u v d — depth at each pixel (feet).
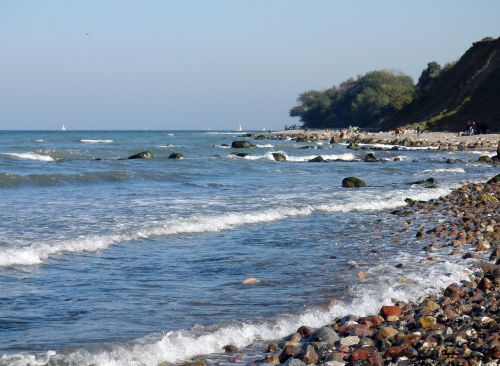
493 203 67.10
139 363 21.75
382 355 22.27
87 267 36.09
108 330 25.25
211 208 60.39
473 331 24.36
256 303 29.50
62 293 30.53
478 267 36.65
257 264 37.96
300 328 25.46
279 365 21.85
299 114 619.67
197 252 41.22
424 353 22.26
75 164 121.08
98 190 77.71
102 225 49.06
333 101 582.35
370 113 488.85
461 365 21.18
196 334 24.58
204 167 120.67
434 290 31.78
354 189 81.92
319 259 39.52
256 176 102.78
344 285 32.83
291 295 30.99
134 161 130.21
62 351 22.27
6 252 36.94
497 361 21.43
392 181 96.27
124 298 29.96
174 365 21.88
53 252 39.24
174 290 31.68
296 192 77.30
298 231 50.19
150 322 26.45
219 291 31.63
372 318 26.40
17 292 30.40
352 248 43.29
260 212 57.57
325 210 62.54
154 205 62.13
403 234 49.06
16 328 25.25
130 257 39.09
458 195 74.18
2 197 67.97
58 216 53.47
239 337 24.73
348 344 23.52
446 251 42.06
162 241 44.75
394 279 33.76
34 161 127.65
